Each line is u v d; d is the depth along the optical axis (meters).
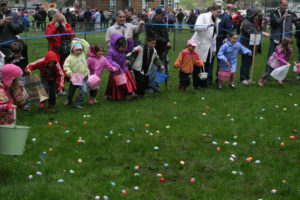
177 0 38.03
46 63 6.34
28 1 44.81
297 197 3.63
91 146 4.93
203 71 8.23
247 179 4.04
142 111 6.59
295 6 18.36
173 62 12.85
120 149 4.84
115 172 4.14
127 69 7.51
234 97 7.75
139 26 7.85
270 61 8.96
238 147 4.97
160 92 8.23
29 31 17.14
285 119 6.17
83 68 6.78
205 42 8.32
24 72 6.23
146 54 7.50
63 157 4.51
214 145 5.03
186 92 8.20
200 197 3.62
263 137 5.30
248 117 6.27
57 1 36.25
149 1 36.78
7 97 4.23
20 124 5.73
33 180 3.88
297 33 9.81
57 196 3.55
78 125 5.80
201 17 8.32
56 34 7.39
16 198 3.50
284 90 8.50
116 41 7.21
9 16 7.13
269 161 4.49
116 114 6.43
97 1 39.09
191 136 5.31
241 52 8.85
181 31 17.98
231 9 26.48
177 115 6.38
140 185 3.88
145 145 4.93
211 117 6.25
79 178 3.99
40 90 6.09
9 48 7.00
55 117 6.20
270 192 3.76
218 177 4.07
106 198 3.54
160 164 4.43
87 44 7.08
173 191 3.75
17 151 3.72
